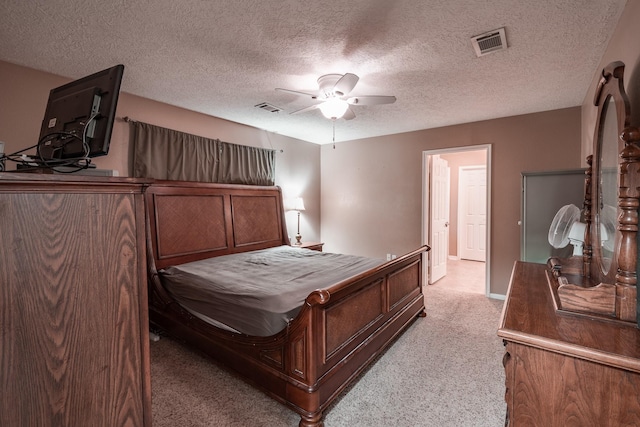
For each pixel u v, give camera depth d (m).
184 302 2.52
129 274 0.88
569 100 3.25
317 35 2.01
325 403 1.75
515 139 3.80
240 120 4.05
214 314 2.23
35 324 0.70
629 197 1.01
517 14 1.77
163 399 1.95
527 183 2.75
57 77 2.62
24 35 2.00
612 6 1.68
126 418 0.86
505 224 3.90
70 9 1.73
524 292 1.41
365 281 2.21
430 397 1.97
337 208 5.50
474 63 2.39
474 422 1.74
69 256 0.76
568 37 2.01
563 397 0.92
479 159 6.64
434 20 1.83
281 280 2.39
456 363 2.37
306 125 4.31
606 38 2.01
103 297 0.82
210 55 2.29
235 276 2.53
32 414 0.69
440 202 5.07
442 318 3.29
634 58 1.51
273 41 2.09
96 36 2.02
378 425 1.72
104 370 0.82
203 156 3.68
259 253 3.70
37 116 2.51
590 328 0.99
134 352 0.89
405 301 2.92
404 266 2.92
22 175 0.67
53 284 0.73
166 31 1.97
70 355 0.76
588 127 3.02
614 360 0.82
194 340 2.41
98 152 1.03
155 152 3.22
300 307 1.93
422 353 2.53
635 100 1.48
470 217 6.79
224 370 2.26
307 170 5.38
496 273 3.99
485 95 3.09
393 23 1.87
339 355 1.91
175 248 3.22
